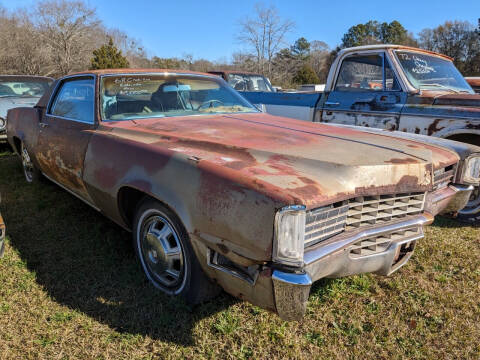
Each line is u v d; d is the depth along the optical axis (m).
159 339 2.21
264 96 6.07
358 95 4.89
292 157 2.19
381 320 2.42
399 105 4.50
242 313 2.42
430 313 2.49
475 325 2.39
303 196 1.77
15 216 3.96
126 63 26.55
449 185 2.98
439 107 4.16
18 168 5.98
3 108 7.23
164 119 3.24
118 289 2.65
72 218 3.89
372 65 4.84
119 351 2.12
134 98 3.37
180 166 2.23
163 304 2.47
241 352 2.12
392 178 2.12
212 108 3.66
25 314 2.39
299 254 1.75
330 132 2.90
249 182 1.88
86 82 3.46
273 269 1.79
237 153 2.32
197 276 2.29
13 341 2.17
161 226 2.55
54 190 4.79
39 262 3.02
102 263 3.00
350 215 2.05
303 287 1.74
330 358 2.10
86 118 3.32
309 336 2.26
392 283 2.81
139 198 2.82
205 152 2.38
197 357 2.09
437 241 3.50
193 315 2.38
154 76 3.57
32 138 4.23
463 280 2.87
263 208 1.78
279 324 2.34
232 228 1.89
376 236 2.13
